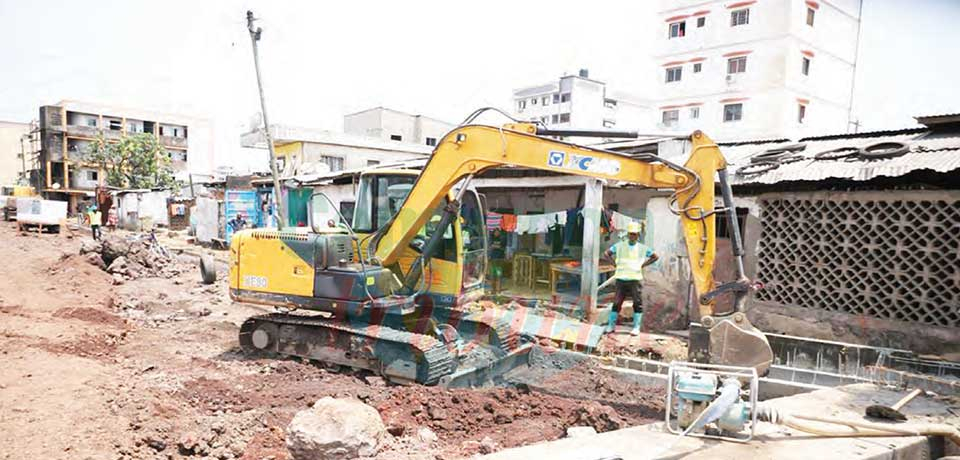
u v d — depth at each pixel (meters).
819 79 23.53
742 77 23.83
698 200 5.61
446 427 5.02
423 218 6.78
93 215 16.70
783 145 9.66
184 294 11.88
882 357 6.10
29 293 9.96
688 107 25.52
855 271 7.78
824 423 4.12
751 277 8.73
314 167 22.45
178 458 4.18
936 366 5.79
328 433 4.06
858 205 7.76
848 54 24.06
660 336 8.97
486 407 5.50
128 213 26.62
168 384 5.83
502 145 6.23
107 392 5.10
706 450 3.74
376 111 32.44
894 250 7.43
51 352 6.27
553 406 5.65
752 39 23.58
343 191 16.67
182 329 8.80
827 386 5.95
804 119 23.58
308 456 4.07
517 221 12.80
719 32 24.50
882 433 4.04
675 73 26.02
